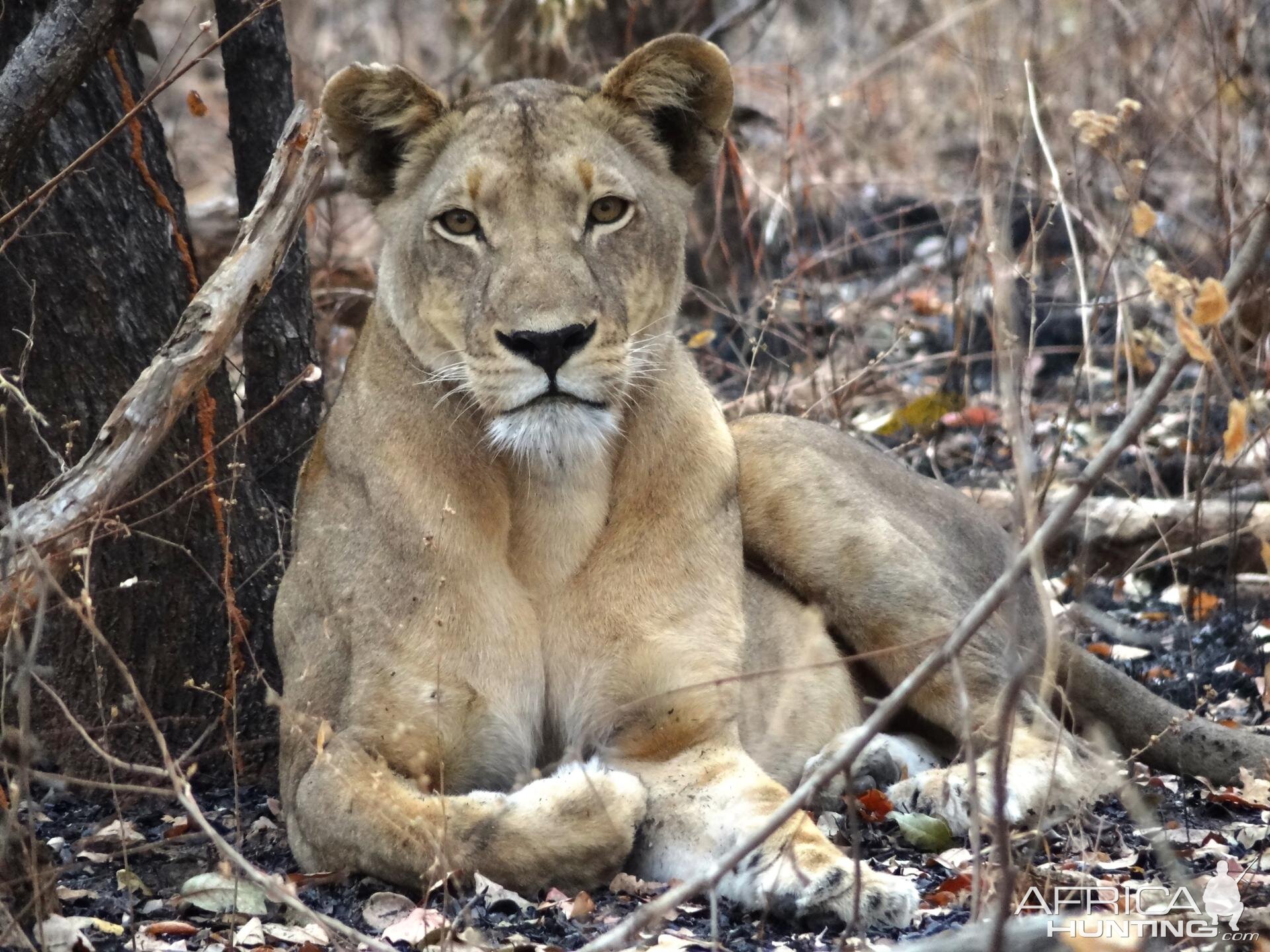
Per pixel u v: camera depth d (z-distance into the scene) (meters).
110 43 7.74
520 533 7.98
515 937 6.61
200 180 18.75
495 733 7.88
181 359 6.77
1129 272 15.09
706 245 16.27
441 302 7.84
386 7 23.55
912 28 20.73
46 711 8.77
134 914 7.09
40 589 6.42
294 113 7.16
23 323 8.56
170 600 8.99
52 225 8.62
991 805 8.01
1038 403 14.47
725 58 8.34
